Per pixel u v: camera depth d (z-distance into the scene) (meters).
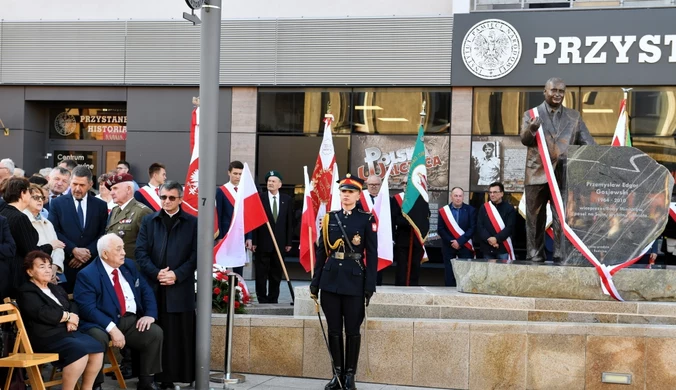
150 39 17.39
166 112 17.41
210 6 8.04
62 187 9.67
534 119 9.78
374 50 16.62
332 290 8.20
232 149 17.27
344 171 16.94
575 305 8.95
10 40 17.88
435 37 16.33
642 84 15.55
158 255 8.33
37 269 7.30
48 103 18.33
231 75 17.14
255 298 12.30
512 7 16.22
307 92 17.05
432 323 8.68
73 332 7.49
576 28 15.72
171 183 8.38
